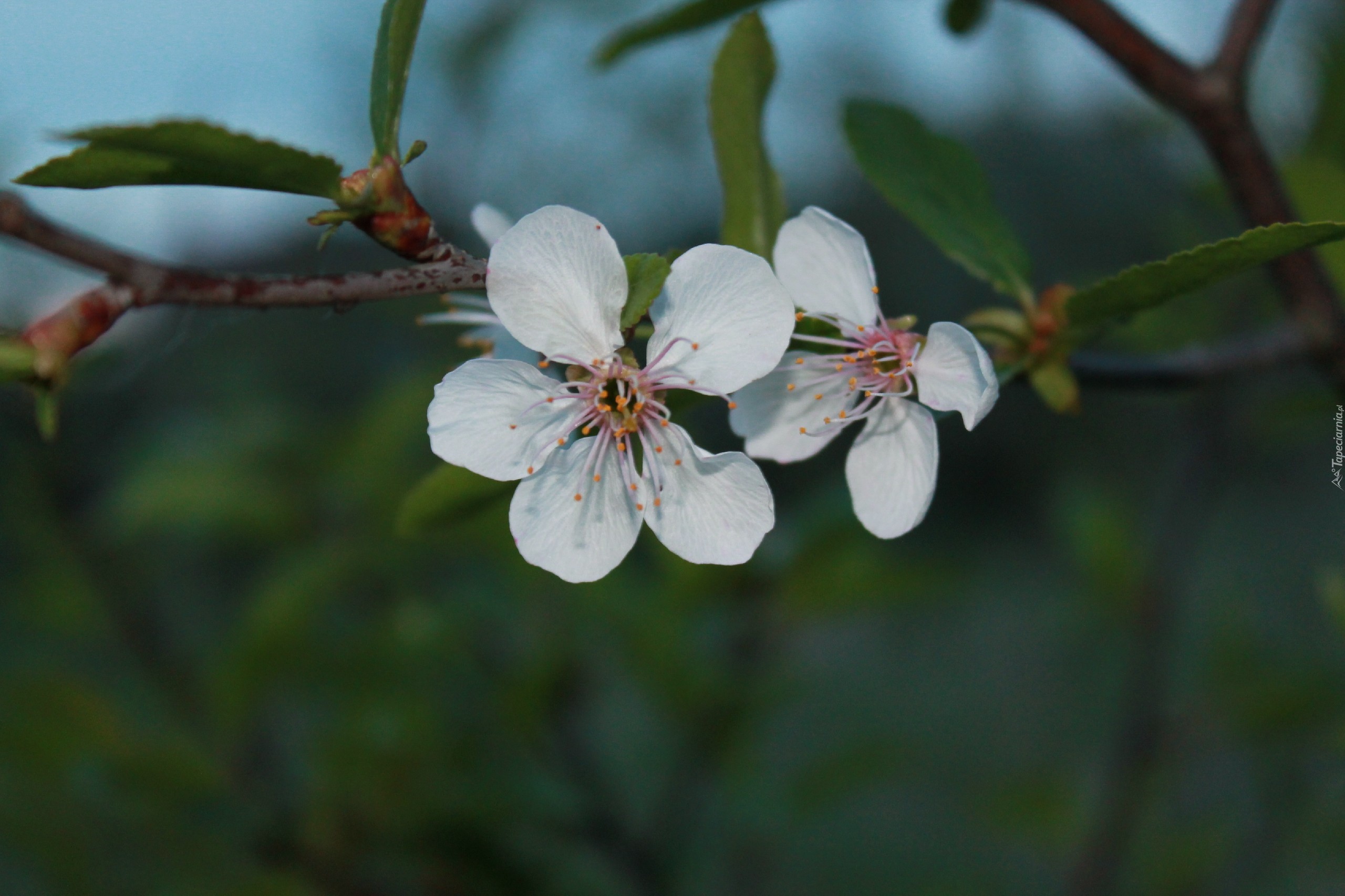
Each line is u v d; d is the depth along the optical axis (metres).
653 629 0.35
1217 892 0.42
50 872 0.35
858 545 0.36
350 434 0.38
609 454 0.28
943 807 0.59
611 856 0.35
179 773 0.34
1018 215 1.17
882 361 0.28
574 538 0.28
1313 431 0.40
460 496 0.29
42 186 0.26
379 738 0.34
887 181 0.29
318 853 0.34
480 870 0.35
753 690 0.36
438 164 0.54
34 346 0.26
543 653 0.36
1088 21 0.29
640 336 0.28
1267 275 0.30
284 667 0.35
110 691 0.40
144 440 0.41
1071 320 0.28
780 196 0.29
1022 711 0.71
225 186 0.26
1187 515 0.40
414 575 0.37
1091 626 0.44
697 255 0.27
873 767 0.38
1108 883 0.39
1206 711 0.39
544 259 0.27
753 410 0.29
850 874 0.52
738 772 0.37
